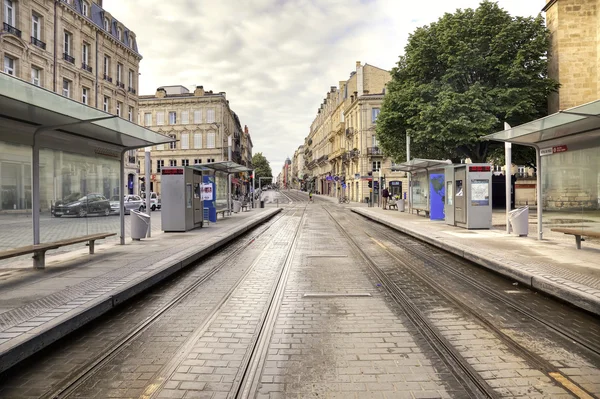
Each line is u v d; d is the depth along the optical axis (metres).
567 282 6.24
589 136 9.20
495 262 8.00
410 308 5.72
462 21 23.98
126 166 41.66
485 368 3.76
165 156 60.12
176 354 4.14
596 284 6.12
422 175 21.95
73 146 9.30
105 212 10.67
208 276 7.97
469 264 9.01
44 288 6.10
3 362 3.67
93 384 3.51
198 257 9.81
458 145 23.36
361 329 4.86
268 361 3.95
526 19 23.89
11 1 25.59
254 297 6.36
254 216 23.58
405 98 25.50
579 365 3.84
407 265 8.95
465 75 24.00
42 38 28.16
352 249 11.41
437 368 3.78
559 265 7.63
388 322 5.12
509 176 13.24
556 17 24.14
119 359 4.03
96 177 10.33
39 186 8.11
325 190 88.62
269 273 8.20
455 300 6.12
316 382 3.51
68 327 4.65
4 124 7.23
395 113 26.09
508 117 22.89
